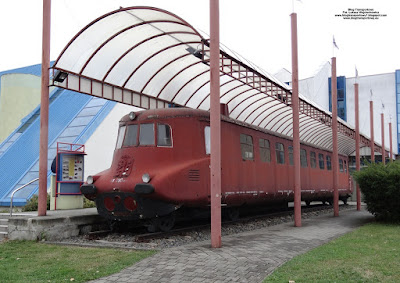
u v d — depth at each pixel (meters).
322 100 44.09
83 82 12.16
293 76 13.63
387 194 14.20
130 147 11.13
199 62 13.28
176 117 11.31
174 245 9.47
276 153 16.77
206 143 11.80
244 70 13.49
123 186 10.27
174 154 10.96
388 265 6.98
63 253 8.36
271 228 12.64
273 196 16.02
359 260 7.39
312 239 10.10
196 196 11.01
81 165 14.88
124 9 10.40
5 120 28.67
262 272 6.54
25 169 20.47
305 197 19.72
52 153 19.70
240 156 13.66
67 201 14.32
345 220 15.52
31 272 6.85
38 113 25.97
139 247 8.84
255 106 18.19
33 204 15.39
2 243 9.73
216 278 6.21
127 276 6.44
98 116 21.02
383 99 44.16
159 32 11.88
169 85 14.98
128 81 13.59
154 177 10.16
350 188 28.03
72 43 11.11
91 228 11.48
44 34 11.75
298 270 6.64
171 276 6.36
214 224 8.70
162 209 10.44
